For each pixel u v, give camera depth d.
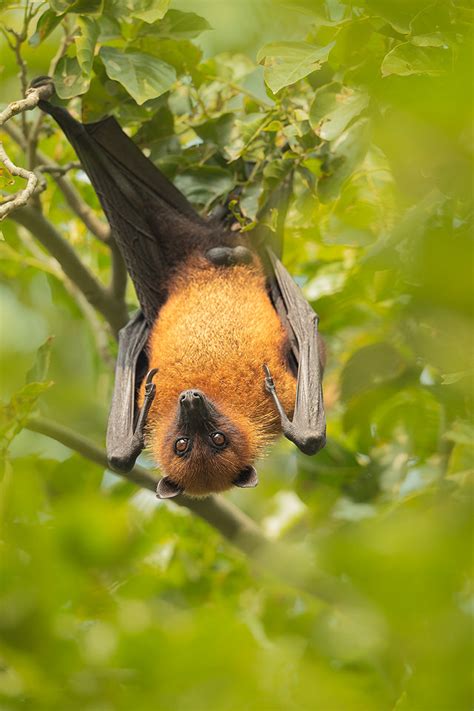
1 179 9.30
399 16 9.38
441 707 6.68
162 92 10.70
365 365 13.24
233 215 12.23
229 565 14.68
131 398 11.37
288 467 16.25
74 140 11.82
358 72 10.24
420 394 13.55
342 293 13.78
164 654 9.45
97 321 15.52
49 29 11.04
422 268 5.79
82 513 11.20
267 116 11.59
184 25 11.69
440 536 6.06
